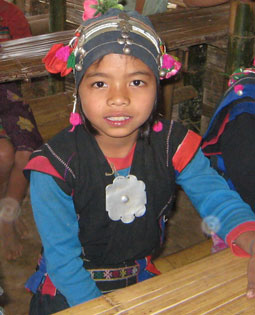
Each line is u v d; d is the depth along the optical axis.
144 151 1.32
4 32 3.37
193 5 3.22
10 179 2.54
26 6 5.19
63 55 1.23
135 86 1.15
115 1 1.28
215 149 1.69
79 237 1.38
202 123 3.52
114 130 1.17
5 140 2.51
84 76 1.16
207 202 1.35
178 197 3.13
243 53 2.88
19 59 2.35
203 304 0.96
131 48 1.12
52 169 1.26
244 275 1.05
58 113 2.79
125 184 1.31
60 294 1.43
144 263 1.48
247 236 1.20
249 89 1.62
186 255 1.90
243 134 1.55
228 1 3.28
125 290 0.99
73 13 3.97
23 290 2.35
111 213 1.32
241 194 1.59
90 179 1.28
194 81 3.27
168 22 2.95
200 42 2.74
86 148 1.28
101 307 0.94
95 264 1.43
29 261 2.53
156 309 0.94
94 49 1.13
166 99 2.96
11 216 2.55
